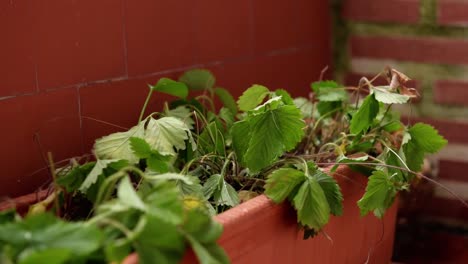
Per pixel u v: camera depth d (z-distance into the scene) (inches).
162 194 27.5
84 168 32.5
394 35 57.6
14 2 34.2
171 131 34.7
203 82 42.6
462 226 56.5
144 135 34.5
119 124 40.3
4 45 33.9
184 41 44.5
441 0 55.6
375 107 38.1
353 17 58.9
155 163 32.6
